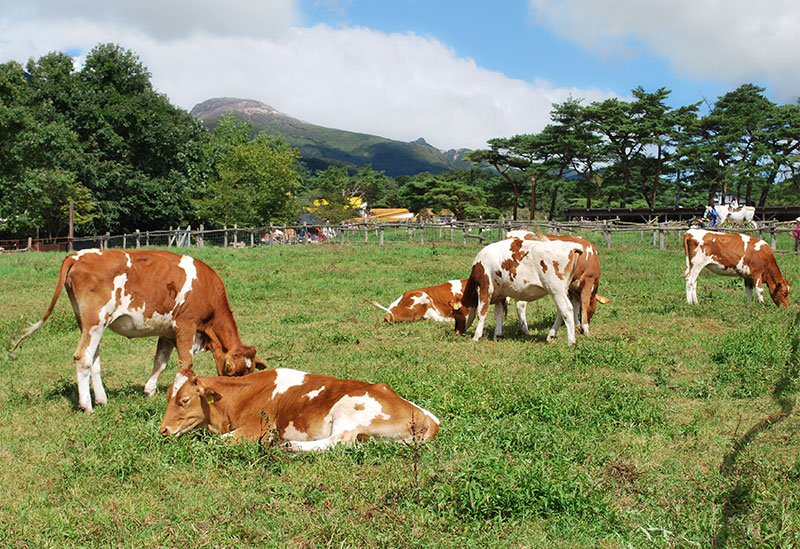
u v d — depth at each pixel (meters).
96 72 46.88
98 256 7.23
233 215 46.69
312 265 22.44
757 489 4.75
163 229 47.66
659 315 12.49
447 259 23.97
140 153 45.91
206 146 51.44
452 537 4.25
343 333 11.52
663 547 4.06
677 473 5.26
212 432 6.12
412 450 5.42
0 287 17.84
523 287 10.60
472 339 11.04
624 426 6.37
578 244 10.16
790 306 13.88
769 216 44.62
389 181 145.88
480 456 5.14
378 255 25.31
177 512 4.64
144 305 7.38
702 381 7.79
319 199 70.25
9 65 40.59
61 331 11.96
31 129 38.34
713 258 14.34
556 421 6.39
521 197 72.12
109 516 4.55
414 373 8.32
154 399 7.51
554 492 4.60
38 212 38.16
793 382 7.36
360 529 4.28
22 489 5.12
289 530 4.37
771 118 62.06
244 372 7.77
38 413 7.07
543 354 9.38
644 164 65.44
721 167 62.34
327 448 5.51
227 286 17.48
